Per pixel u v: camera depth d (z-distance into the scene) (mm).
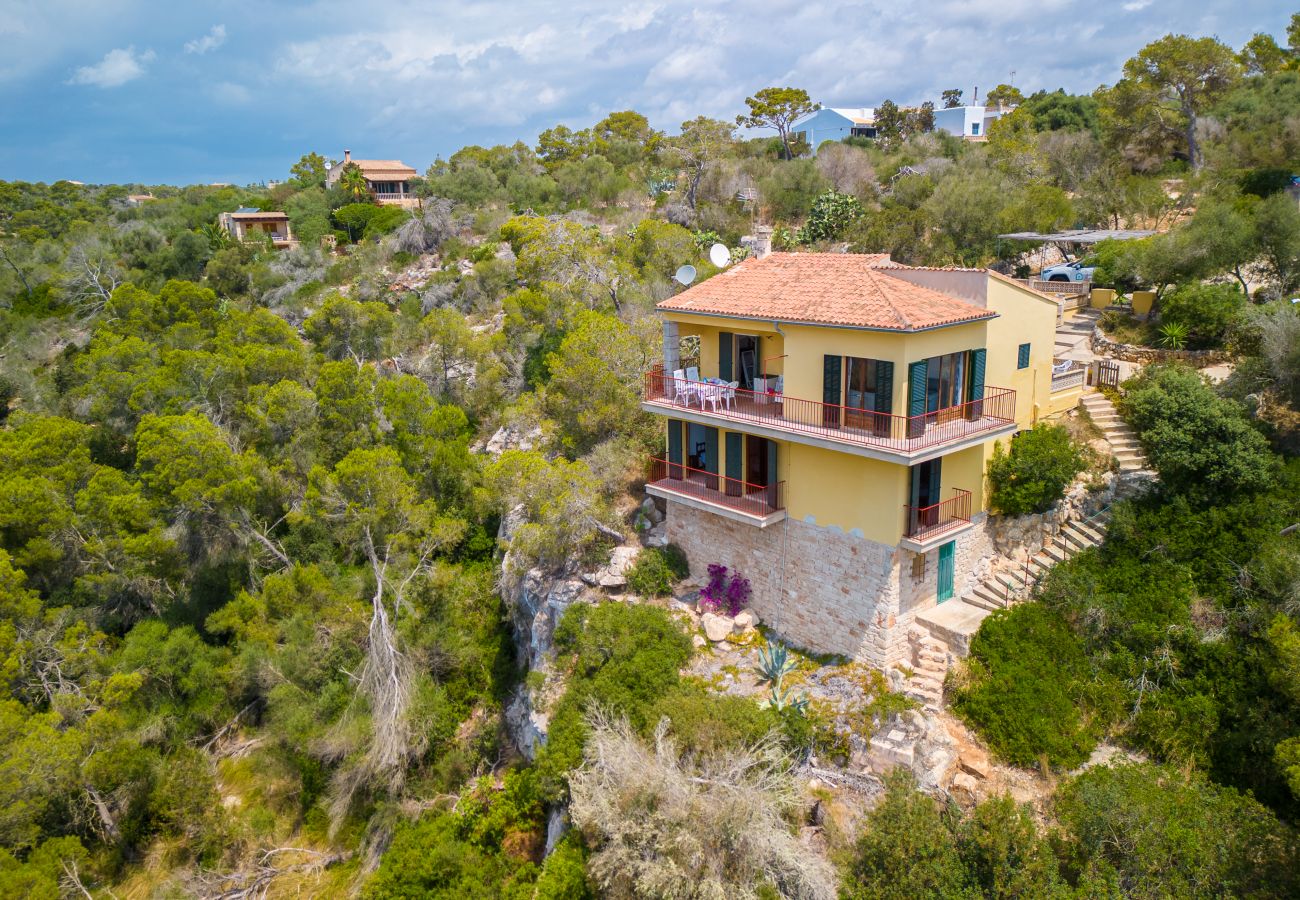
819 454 22828
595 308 44188
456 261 65688
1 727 24531
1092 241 41031
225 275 68875
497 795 24828
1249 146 51875
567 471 28438
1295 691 17359
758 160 73812
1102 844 15914
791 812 18609
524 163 96000
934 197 49750
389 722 25922
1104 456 26016
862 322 20578
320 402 37906
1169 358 30484
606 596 27078
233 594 33906
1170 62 58594
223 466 34031
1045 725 19594
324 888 24625
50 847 23422
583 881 18719
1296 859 14938
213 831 26281
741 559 25906
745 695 22281
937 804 18375
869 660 22500
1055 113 78188
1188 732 19219
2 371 53219
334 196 92375
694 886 16500
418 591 31359
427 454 37188
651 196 73438
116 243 77625
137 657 29375
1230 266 33000
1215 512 22922
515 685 29297
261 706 31406
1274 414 25391
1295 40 65000
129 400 40969
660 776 17766
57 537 34375
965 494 22984
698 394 25094
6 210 100938
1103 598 22281
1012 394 23500
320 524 33188
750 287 25531
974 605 23906
